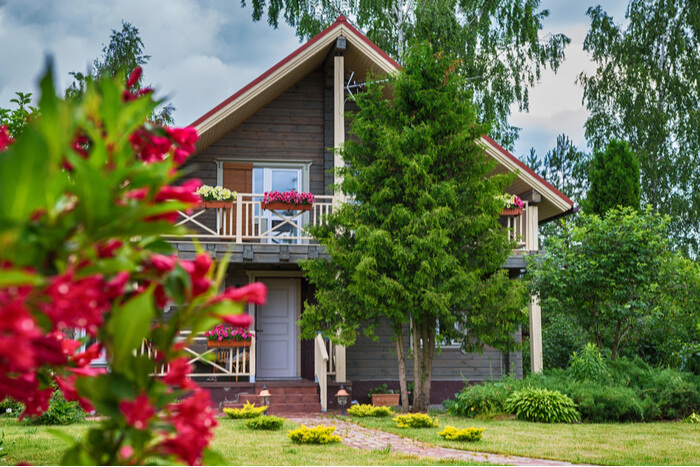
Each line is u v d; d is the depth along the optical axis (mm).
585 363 12430
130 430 1162
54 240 1039
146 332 1182
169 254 1378
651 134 24516
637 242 12711
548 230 27578
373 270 11164
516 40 23484
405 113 12164
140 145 1457
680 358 14086
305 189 15156
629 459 7398
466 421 11039
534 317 15039
